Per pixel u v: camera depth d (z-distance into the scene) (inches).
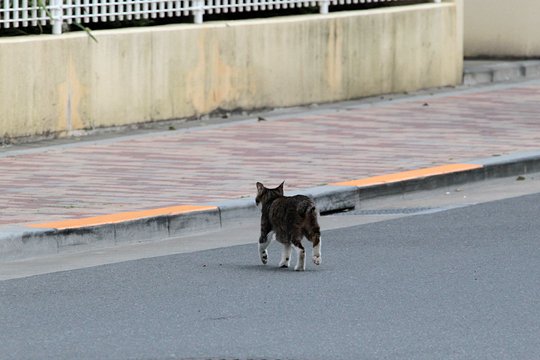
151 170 682.8
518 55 1162.6
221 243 559.2
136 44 819.4
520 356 378.3
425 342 393.1
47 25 793.6
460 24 1048.8
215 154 732.7
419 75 1015.0
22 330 408.8
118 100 812.6
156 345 390.6
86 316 427.8
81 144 765.3
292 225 497.0
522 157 725.3
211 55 863.1
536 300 447.8
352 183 648.4
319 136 798.5
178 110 848.3
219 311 434.0
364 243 552.7
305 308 437.4
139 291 465.7
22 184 642.8
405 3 1031.6
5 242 523.8
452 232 573.6
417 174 674.2
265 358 376.5
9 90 754.8
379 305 441.1
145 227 565.3
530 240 553.6
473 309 434.9
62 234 538.9
